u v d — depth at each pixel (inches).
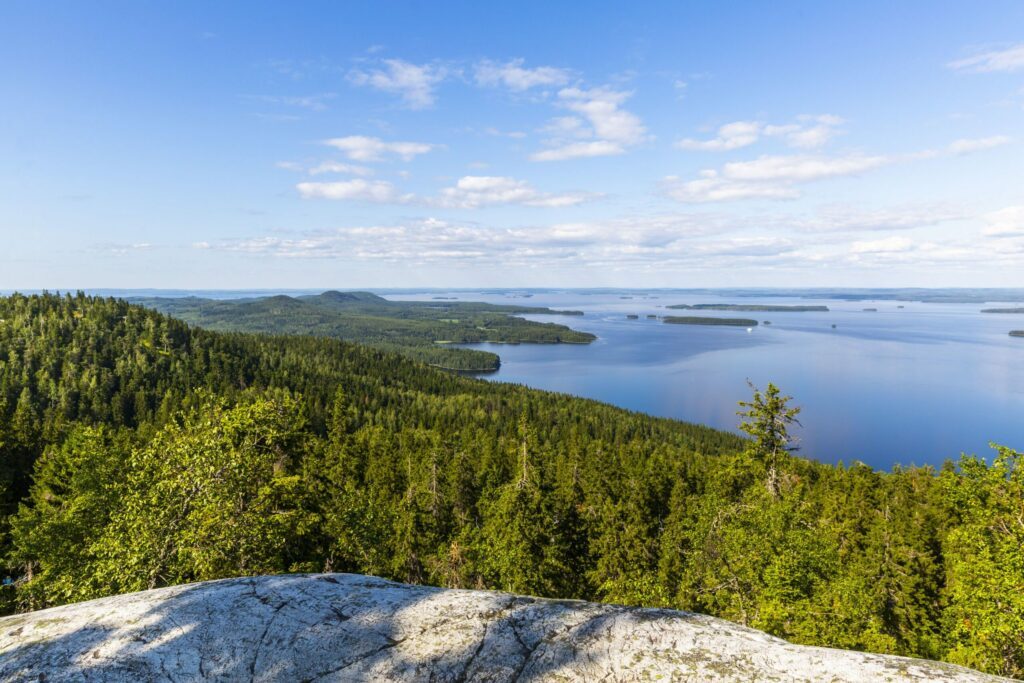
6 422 1988.2
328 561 964.6
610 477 2044.8
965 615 845.2
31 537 874.8
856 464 1934.1
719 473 1448.1
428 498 1573.6
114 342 5905.5
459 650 210.8
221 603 251.4
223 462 652.1
